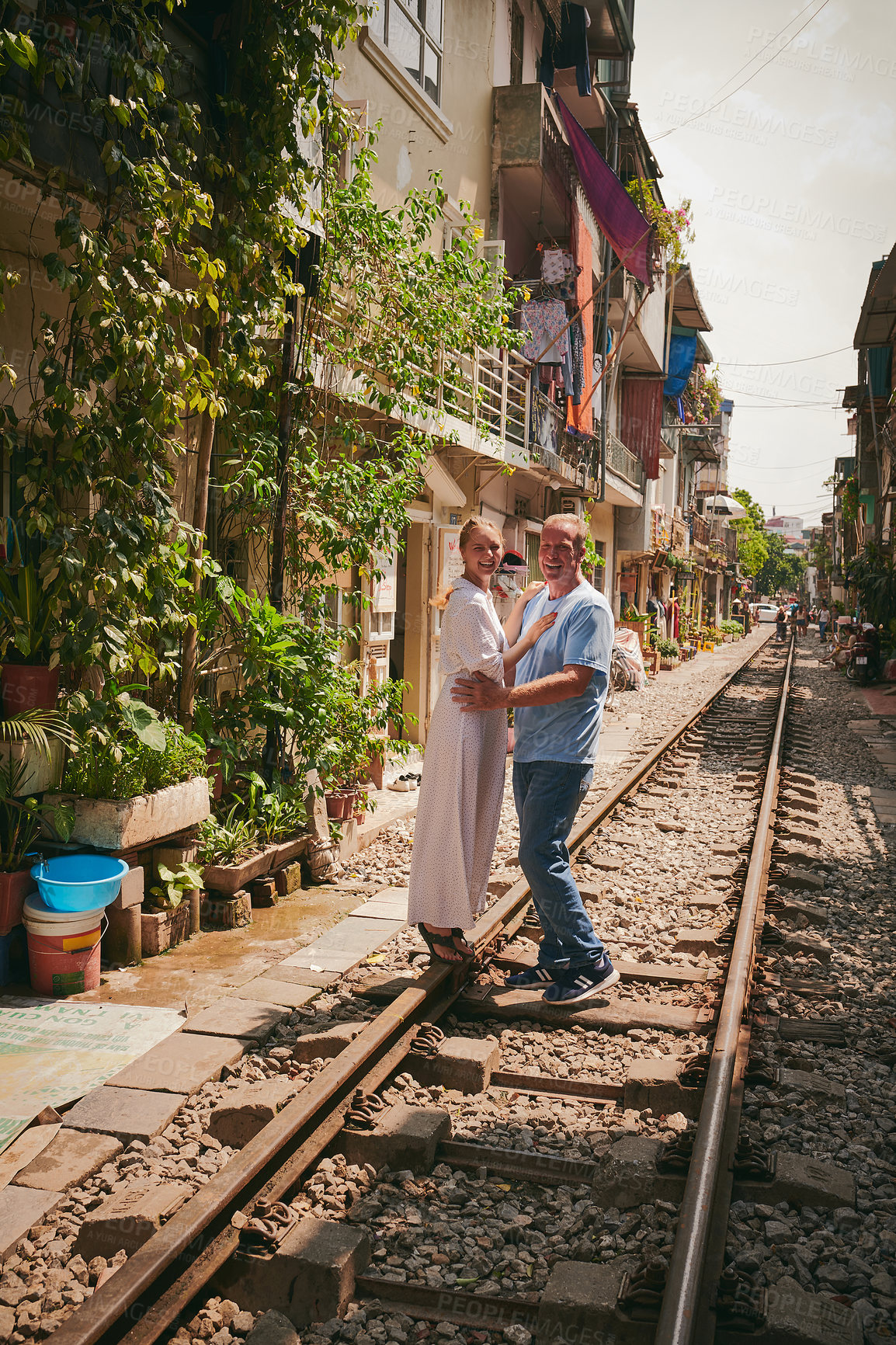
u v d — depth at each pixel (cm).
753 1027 457
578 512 1944
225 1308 268
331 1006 473
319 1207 311
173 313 521
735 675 2639
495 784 480
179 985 502
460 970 479
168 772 560
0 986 490
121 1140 354
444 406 1016
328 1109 352
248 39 602
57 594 494
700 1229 278
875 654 2488
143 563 521
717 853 779
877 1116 385
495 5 1474
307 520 729
